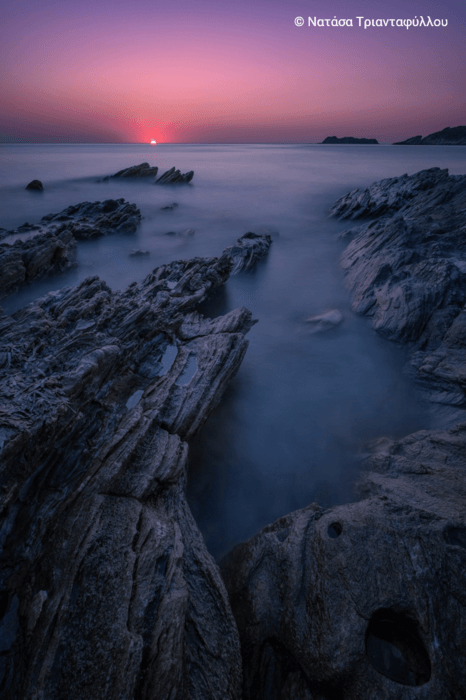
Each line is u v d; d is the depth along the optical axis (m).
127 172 71.06
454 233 23.66
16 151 175.00
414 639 5.45
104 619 4.82
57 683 4.24
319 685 5.35
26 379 6.42
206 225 41.25
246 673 5.89
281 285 24.88
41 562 5.39
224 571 7.73
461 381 12.45
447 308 15.97
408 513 6.79
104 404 7.92
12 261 18.84
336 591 5.80
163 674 4.62
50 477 5.98
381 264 20.41
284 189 63.00
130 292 15.08
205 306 19.58
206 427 12.50
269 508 10.45
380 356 16.72
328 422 13.63
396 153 159.38
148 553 5.83
